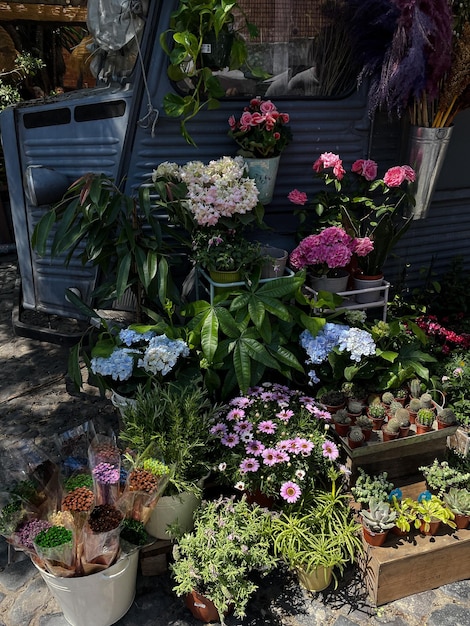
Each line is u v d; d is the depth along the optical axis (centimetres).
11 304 469
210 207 266
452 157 360
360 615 208
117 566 192
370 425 238
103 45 319
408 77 276
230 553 195
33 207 345
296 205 330
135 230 279
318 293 284
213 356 258
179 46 272
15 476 207
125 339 256
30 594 218
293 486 215
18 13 677
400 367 276
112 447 212
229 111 301
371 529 211
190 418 221
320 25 299
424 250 383
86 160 315
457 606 212
